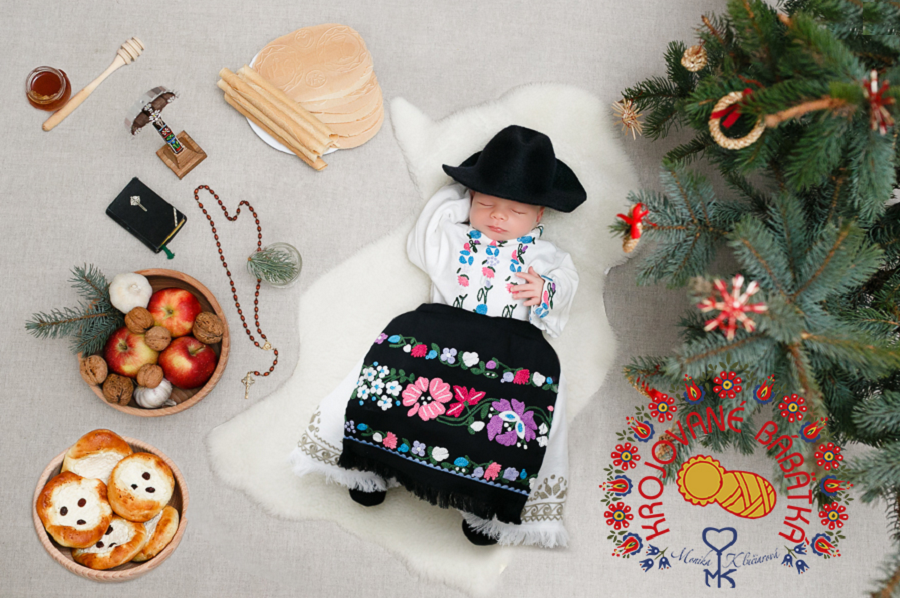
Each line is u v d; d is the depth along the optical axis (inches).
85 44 72.1
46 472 63.4
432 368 61.8
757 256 42.8
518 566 67.2
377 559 66.6
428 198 71.9
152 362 62.5
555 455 65.1
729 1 43.4
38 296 68.1
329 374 68.7
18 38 71.8
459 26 74.8
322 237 71.0
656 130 62.6
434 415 60.3
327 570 66.2
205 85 72.1
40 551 64.4
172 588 65.0
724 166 54.1
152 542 62.6
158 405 63.4
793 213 45.2
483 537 64.4
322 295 70.0
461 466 59.8
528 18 75.2
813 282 42.6
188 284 66.6
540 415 61.6
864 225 47.2
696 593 67.3
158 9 73.0
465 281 64.2
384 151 72.4
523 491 60.5
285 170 71.3
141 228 67.9
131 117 60.0
